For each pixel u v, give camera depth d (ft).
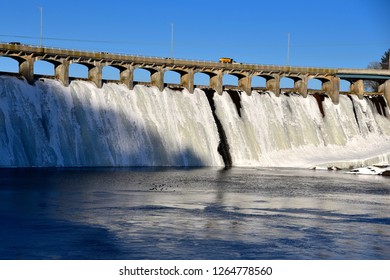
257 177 386.32
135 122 487.20
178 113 520.42
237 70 563.48
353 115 613.11
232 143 534.37
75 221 191.83
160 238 169.68
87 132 453.99
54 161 426.92
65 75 466.70
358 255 155.63
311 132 583.17
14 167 401.70
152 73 529.86
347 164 527.40
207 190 291.58
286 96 592.60
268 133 559.38
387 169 456.86
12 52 442.50
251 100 568.00
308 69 601.21
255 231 183.83
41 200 234.79
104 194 259.19
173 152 497.05
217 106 546.26
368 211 235.20
